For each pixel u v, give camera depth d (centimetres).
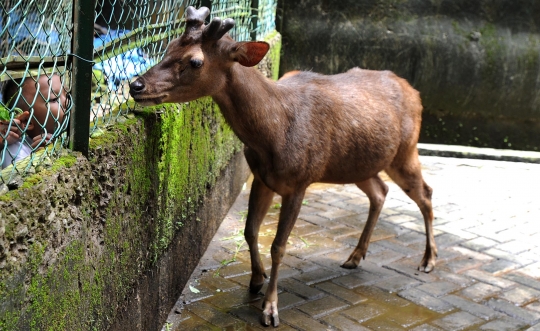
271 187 371
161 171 323
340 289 415
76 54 219
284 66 880
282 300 396
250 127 343
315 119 371
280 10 863
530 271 459
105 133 254
